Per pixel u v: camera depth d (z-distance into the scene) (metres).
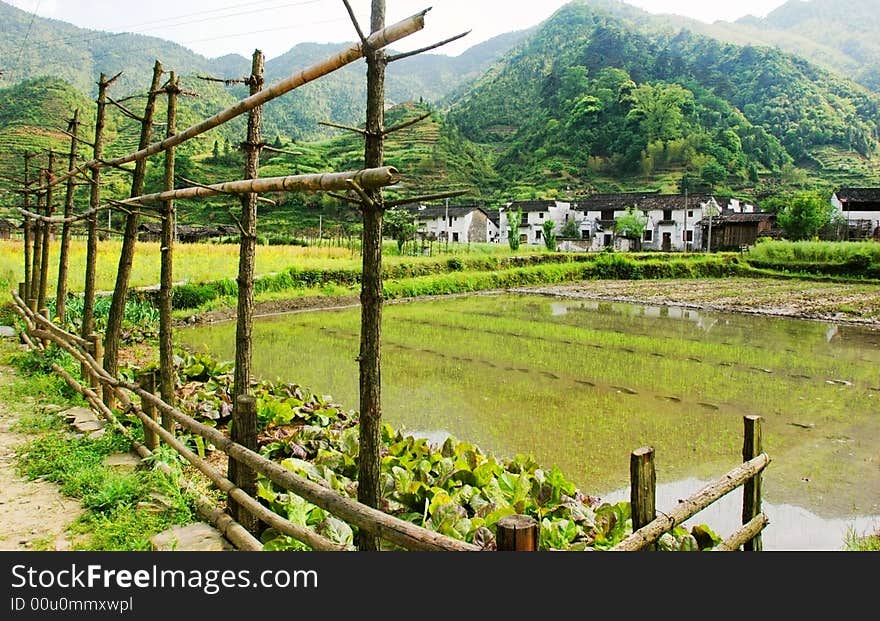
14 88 56.53
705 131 100.75
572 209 66.94
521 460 7.02
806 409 11.02
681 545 4.91
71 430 7.27
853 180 90.56
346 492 5.93
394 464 6.39
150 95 8.02
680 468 8.23
